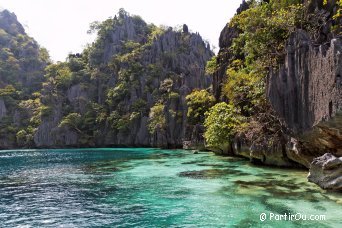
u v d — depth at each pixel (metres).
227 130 36.72
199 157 41.00
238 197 17.11
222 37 51.44
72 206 17.86
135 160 41.56
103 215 15.71
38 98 106.56
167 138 71.00
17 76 119.06
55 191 22.50
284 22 25.28
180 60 97.12
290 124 19.66
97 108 92.88
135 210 16.16
